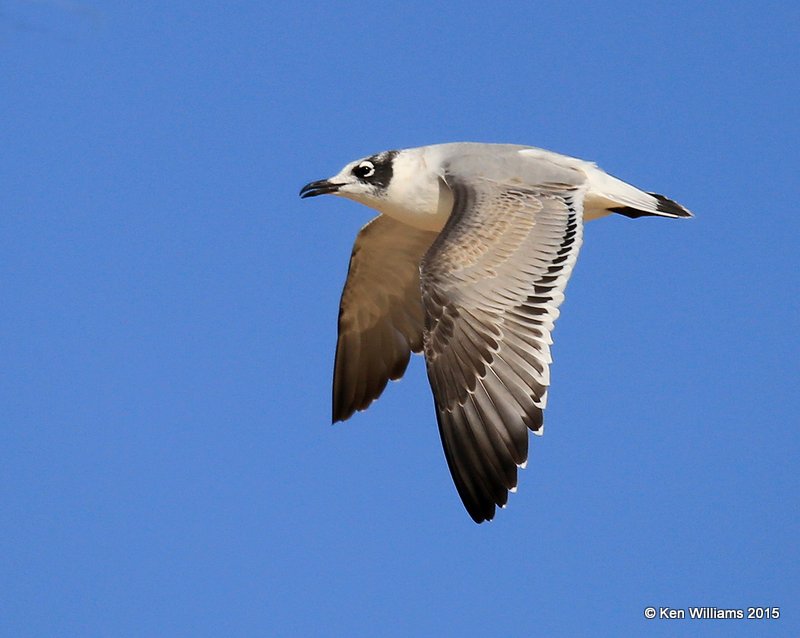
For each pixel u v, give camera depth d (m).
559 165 16.16
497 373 14.56
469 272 14.94
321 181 17.19
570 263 14.96
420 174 16.80
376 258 17.75
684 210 16.31
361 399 18.28
